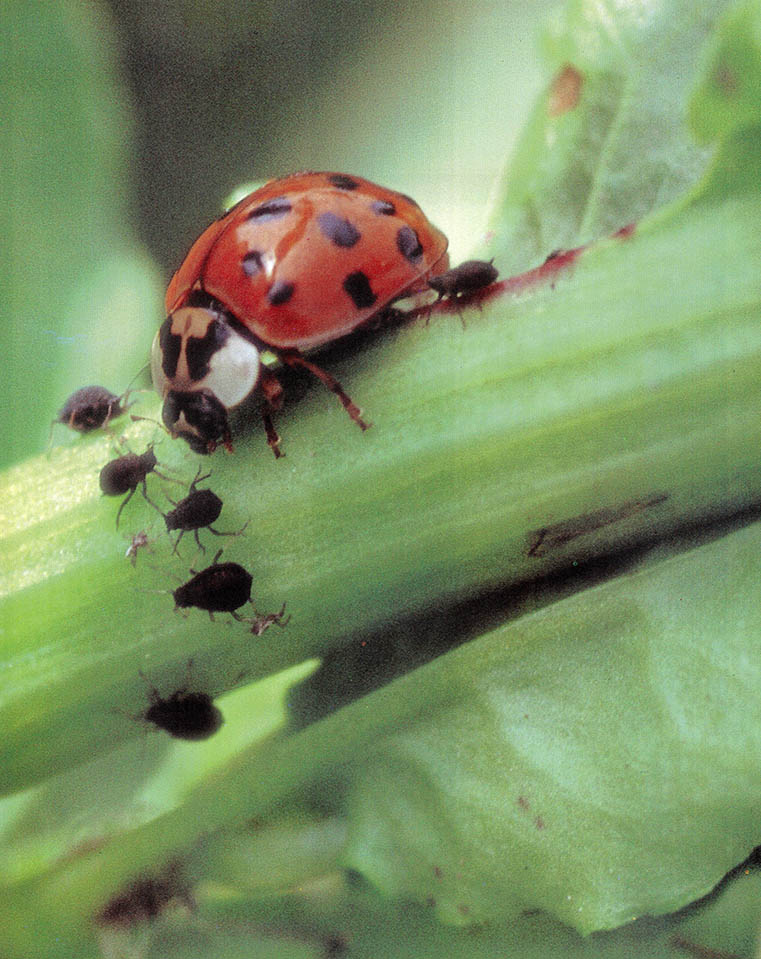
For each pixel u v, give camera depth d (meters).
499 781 0.05
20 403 0.06
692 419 0.05
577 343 0.05
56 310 0.06
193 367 0.05
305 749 0.05
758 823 0.05
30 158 0.06
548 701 0.05
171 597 0.05
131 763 0.05
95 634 0.05
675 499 0.05
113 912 0.05
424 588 0.05
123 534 0.05
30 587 0.05
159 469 0.05
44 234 0.06
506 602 0.05
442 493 0.05
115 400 0.05
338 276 0.05
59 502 0.05
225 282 0.05
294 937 0.05
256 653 0.05
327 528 0.05
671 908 0.05
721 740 0.05
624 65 0.05
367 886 0.05
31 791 0.05
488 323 0.05
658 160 0.05
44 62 0.06
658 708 0.05
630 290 0.05
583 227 0.05
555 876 0.05
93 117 0.06
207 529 0.05
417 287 0.05
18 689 0.05
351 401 0.05
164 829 0.05
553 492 0.05
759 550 0.05
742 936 0.05
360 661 0.05
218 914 0.05
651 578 0.05
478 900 0.05
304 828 0.05
